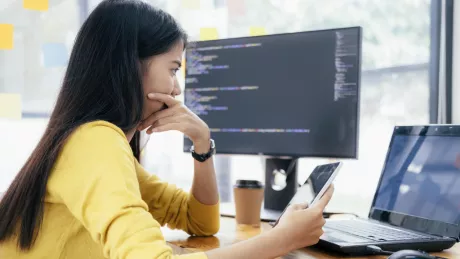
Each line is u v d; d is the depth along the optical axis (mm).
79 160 729
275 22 2623
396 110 2287
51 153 758
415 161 1144
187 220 1195
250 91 1458
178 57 957
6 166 2182
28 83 2236
